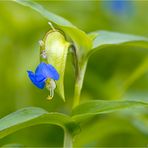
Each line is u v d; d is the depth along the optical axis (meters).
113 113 0.65
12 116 0.45
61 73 0.46
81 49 0.47
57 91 0.46
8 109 0.71
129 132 0.66
